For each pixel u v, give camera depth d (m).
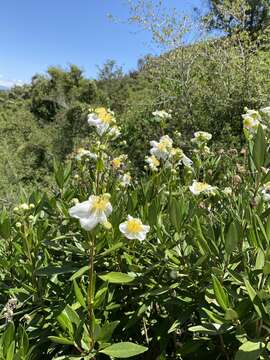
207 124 7.71
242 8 8.33
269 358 1.52
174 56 8.32
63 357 1.66
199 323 1.98
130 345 1.63
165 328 1.92
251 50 8.10
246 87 7.63
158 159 2.82
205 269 1.88
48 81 22.47
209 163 2.93
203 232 1.94
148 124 8.23
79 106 15.32
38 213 2.35
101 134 2.04
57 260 2.32
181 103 8.10
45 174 13.27
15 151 15.34
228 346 1.81
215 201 2.49
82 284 1.88
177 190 2.73
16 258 2.13
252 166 2.27
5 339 1.60
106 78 18.81
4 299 2.28
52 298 2.02
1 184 10.27
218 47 8.33
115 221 1.96
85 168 2.69
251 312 1.58
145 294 1.82
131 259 1.95
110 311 2.01
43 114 21.73
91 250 1.68
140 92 12.18
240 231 1.82
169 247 1.98
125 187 2.59
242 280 1.67
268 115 2.55
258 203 2.04
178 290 1.93
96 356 1.85
